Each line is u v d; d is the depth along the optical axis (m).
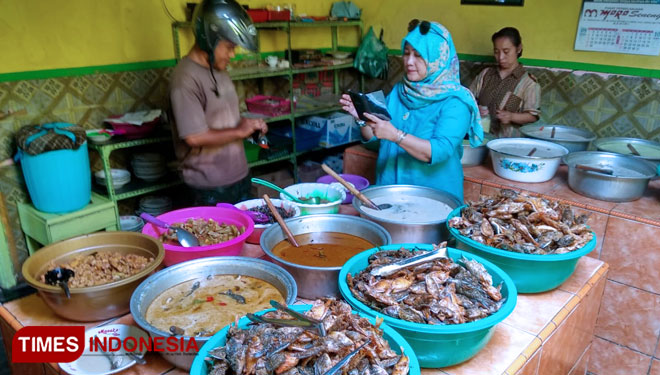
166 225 1.68
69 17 3.04
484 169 2.73
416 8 4.18
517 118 3.20
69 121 3.18
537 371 1.33
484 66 3.84
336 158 4.71
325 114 4.68
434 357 1.12
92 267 1.39
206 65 2.42
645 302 2.14
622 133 3.29
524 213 1.55
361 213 1.74
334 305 1.11
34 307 1.40
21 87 2.94
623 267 2.17
